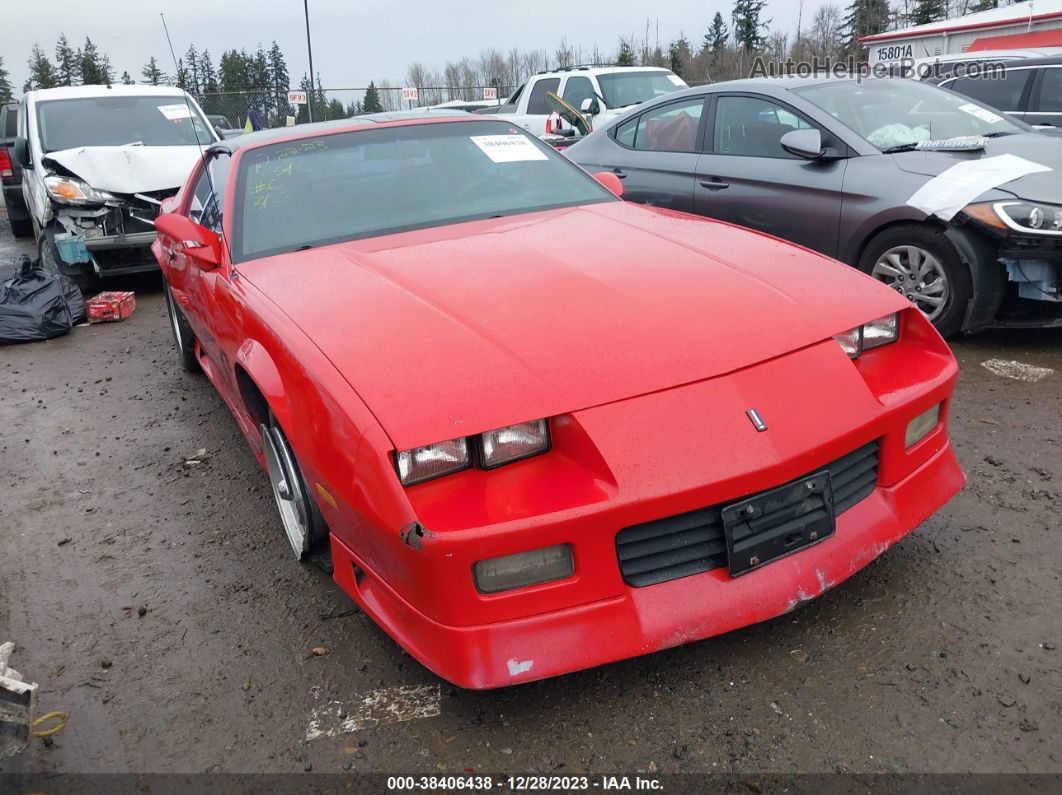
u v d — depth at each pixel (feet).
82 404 15.92
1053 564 8.34
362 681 7.50
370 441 6.22
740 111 17.69
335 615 8.53
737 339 7.14
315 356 7.18
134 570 9.80
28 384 17.39
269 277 9.19
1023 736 6.28
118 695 7.59
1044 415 11.92
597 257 8.82
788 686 6.97
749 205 17.11
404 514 6.01
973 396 12.77
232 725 7.09
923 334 8.07
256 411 9.38
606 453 6.24
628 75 38.32
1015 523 9.13
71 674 7.95
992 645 7.24
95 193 23.12
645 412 6.45
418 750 6.63
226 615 8.71
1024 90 25.40
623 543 6.37
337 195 10.69
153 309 23.59
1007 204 13.21
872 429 7.07
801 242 16.37
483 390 6.51
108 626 8.70
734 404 6.61
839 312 7.73
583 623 6.32
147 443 13.74
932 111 16.84
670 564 6.56
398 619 6.73
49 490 12.23
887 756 6.20
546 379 6.61
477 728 6.81
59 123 26.81
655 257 8.79
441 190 10.97
